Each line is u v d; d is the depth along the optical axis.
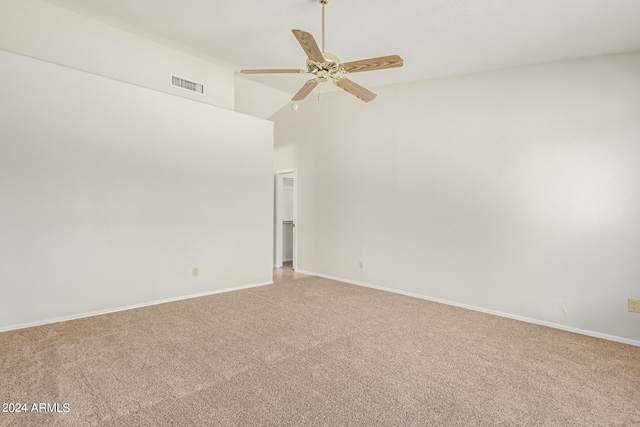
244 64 4.39
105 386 2.07
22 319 3.04
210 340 2.83
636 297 2.91
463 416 1.83
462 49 3.29
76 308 3.34
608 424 1.78
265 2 2.80
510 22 2.72
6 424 1.68
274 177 6.55
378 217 4.83
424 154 4.32
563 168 3.27
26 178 3.04
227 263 4.59
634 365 2.49
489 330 3.21
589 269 3.14
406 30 3.03
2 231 2.93
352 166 5.16
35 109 3.08
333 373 2.29
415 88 4.41
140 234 3.77
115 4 3.10
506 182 3.63
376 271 4.86
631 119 2.93
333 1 2.65
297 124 6.02
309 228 5.84
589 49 3.00
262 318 3.44
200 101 4.38
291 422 1.75
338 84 2.82
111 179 3.55
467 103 3.93
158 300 3.94
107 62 3.66
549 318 3.37
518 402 1.98
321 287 4.87
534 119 3.45
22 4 3.19
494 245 3.73
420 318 3.53
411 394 2.04
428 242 4.29
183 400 1.93
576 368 2.43
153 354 2.54
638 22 2.53
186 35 3.62
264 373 2.28
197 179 4.26
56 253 3.21
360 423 1.75
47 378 2.16
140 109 3.76
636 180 2.90
